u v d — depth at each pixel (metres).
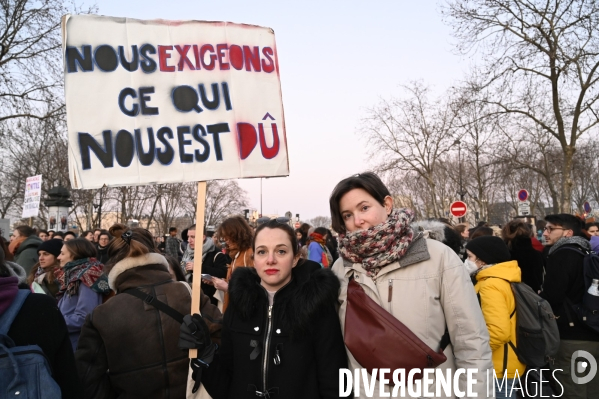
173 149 3.06
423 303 2.49
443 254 2.56
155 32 3.16
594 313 4.42
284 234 2.65
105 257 9.02
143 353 2.93
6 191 45.03
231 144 3.13
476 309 2.50
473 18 19.06
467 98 20.56
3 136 22.66
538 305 3.88
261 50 3.28
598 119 18.77
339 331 2.62
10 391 1.94
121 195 42.56
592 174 56.72
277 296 2.61
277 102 3.25
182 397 2.99
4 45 21.89
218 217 81.56
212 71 3.18
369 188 2.60
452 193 47.72
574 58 17.38
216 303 6.50
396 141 31.98
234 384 2.59
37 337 2.11
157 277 3.13
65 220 20.19
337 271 2.77
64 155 32.94
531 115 19.78
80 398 2.26
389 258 2.50
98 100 3.01
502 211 61.22
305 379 2.53
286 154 3.22
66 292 4.24
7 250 2.72
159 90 3.10
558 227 5.15
